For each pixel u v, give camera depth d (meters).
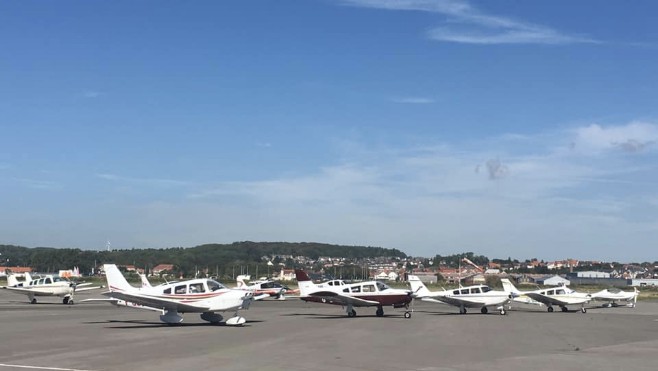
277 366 16.33
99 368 15.72
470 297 45.06
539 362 17.56
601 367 16.66
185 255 180.88
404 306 40.53
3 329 27.75
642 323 35.97
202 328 28.94
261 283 69.25
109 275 32.34
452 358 18.34
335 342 22.83
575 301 50.50
